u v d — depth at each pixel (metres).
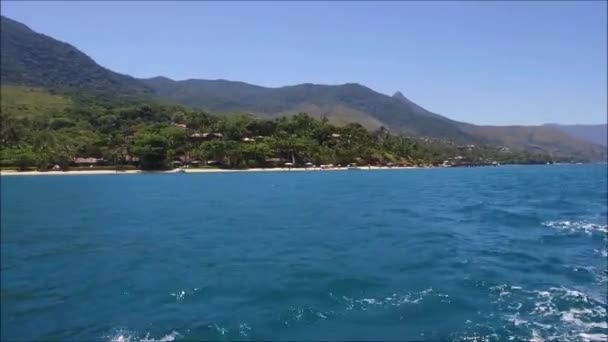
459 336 13.93
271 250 27.95
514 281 19.86
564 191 79.62
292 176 147.75
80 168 169.00
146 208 56.50
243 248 28.91
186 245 30.52
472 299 17.33
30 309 17.33
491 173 181.00
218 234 35.06
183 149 189.50
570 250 26.97
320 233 34.38
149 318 16.00
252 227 38.53
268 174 163.12
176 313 16.41
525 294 17.98
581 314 15.85
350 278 20.41
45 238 34.47
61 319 16.30
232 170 182.75
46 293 19.52
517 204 55.75
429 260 24.05
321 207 54.38
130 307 17.31
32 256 27.86
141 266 24.30
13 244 32.06
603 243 29.23
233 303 17.27
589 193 74.56
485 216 43.34
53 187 98.31
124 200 68.00
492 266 22.64
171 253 27.83
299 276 20.97
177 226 39.91
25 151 170.88
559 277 20.62
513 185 98.69
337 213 47.69
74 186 101.38
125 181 121.19
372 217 43.59
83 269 24.00
